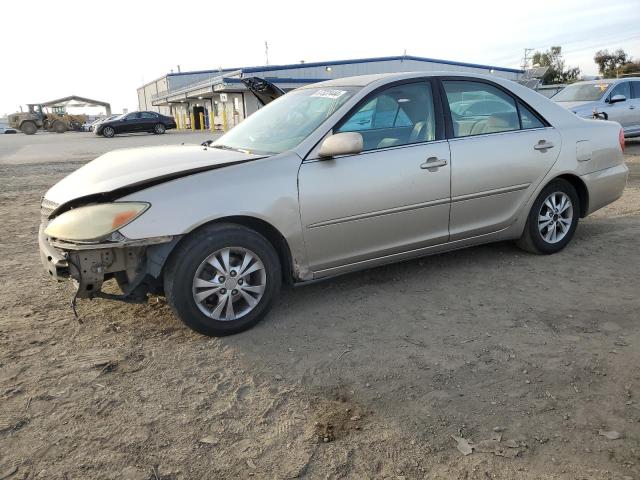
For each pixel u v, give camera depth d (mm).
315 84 4715
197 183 3393
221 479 2275
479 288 4277
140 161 3830
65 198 3551
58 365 3215
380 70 43938
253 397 2865
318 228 3723
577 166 4941
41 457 2414
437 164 4137
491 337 3445
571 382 2902
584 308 3832
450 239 4383
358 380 3002
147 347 3436
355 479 2260
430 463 2338
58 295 4383
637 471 2246
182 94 49688
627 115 12430
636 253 5000
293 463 2359
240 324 3562
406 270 4738
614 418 2590
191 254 3338
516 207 4672
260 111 4816
